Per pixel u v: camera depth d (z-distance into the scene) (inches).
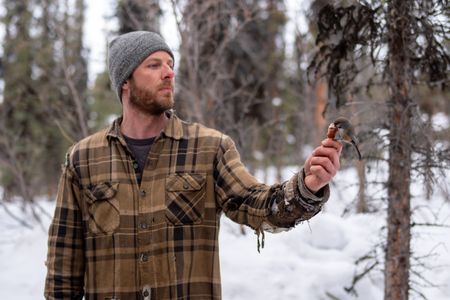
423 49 159.9
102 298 77.7
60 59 337.7
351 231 241.0
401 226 157.6
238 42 407.5
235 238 241.9
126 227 77.5
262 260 215.2
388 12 152.6
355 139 61.9
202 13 278.2
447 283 194.7
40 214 347.6
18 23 504.4
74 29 361.4
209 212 77.8
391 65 158.1
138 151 80.4
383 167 162.9
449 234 221.1
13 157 350.3
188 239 76.5
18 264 240.7
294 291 196.4
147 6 272.5
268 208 69.1
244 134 300.4
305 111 372.2
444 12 149.5
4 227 315.9
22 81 491.2
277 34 471.5
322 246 232.4
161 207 77.0
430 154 150.9
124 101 82.4
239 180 75.9
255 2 333.1
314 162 62.8
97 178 80.0
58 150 602.5
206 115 276.2
